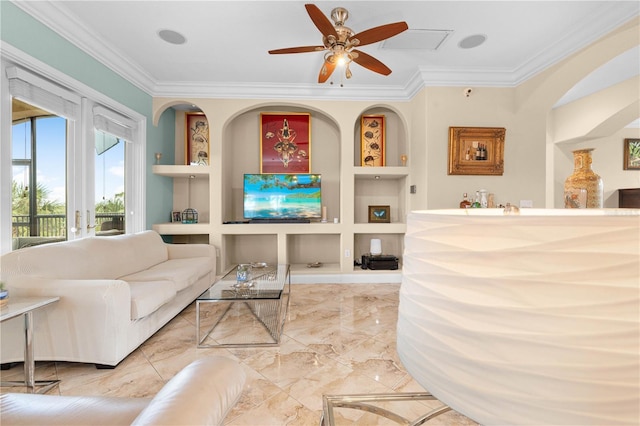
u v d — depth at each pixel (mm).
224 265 4449
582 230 354
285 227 4371
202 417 784
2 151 2268
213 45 3252
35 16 2475
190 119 4816
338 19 2666
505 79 3891
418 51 3408
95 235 3240
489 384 387
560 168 5250
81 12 2689
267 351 2363
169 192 4703
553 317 353
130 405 1035
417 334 487
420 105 4098
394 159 4957
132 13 2711
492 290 398
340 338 2598
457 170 3875
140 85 3908
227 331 2754
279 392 1843
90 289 2049
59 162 2801
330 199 4980
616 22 2701
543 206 3639
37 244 2592
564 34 3064
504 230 400
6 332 2047
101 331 2055
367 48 3344
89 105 3119
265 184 4555
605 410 319
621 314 323
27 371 1817
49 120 2705
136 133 3934
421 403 1740
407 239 567
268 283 2883
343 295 3844
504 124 3951
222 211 4363
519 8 2660
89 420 957
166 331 2758
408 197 4477
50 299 1941
